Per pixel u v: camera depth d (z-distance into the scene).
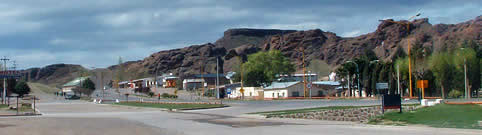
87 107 66.00
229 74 188.38
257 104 59.88
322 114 30.94
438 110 25.44
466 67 68.88
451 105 28.00
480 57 78.31
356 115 29.19
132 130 21.72
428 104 31.45
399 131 18.36
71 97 117.88
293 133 18.47
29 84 182.75
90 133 20.16
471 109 24.59
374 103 46.09
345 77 94.38
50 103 89.56
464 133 16.70
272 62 140.88
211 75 181.88
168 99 104.94
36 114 44.03
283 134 18.17
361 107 35.94
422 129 18.84
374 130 19.16
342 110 33.12
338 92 103.19
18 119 33.88
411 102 43.59
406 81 75.00
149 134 19.41
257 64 138.75
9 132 21.06
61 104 81.94
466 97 62.16
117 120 31.34
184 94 139.12
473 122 19.70
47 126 25.05
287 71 145.75
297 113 32.41
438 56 71.19
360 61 88.75
